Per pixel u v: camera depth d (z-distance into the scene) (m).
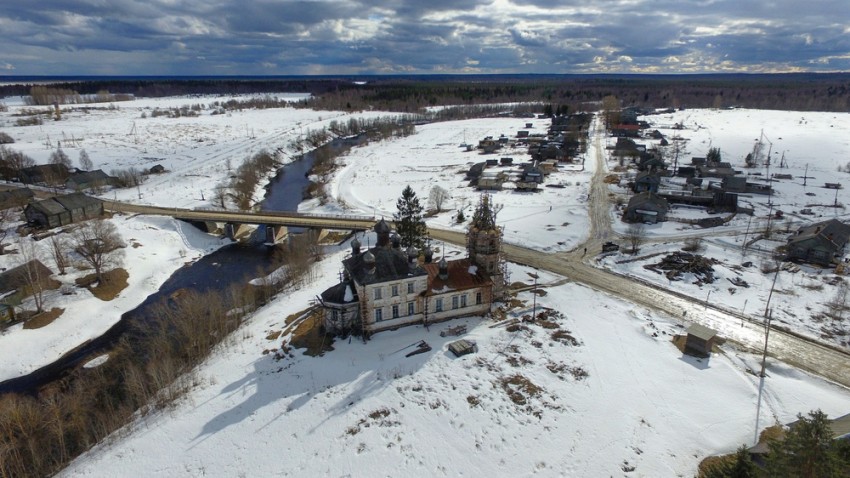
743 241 103.50
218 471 47.88
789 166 179.50
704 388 57.81
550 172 173.38
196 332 70.19
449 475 46.88
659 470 46.81
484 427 52.12
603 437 50.62
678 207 129.25
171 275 99.31
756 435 50.56
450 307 71.94
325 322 70.38
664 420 52.88
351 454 49.19
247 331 73.00
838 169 172.75
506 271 84.25
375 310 67.75
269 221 115.12
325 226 113.19
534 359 63.09
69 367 70.06
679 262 91.12
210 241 117.44
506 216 123.81
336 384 58.94
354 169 188.62
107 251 95.56
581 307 76.50
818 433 32.03
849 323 71.00
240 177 162.00
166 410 56.50
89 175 148.12
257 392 58.41
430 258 75.75
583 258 96.25
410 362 62.47
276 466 48.22
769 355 63.97
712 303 77.88
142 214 123.00
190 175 168.25
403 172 182.50
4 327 75.50
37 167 151.25
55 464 50.38
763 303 77.44
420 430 51.94
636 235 104.50
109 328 80.38
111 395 62.31
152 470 48.34
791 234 106.50
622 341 67.19
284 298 83.69
